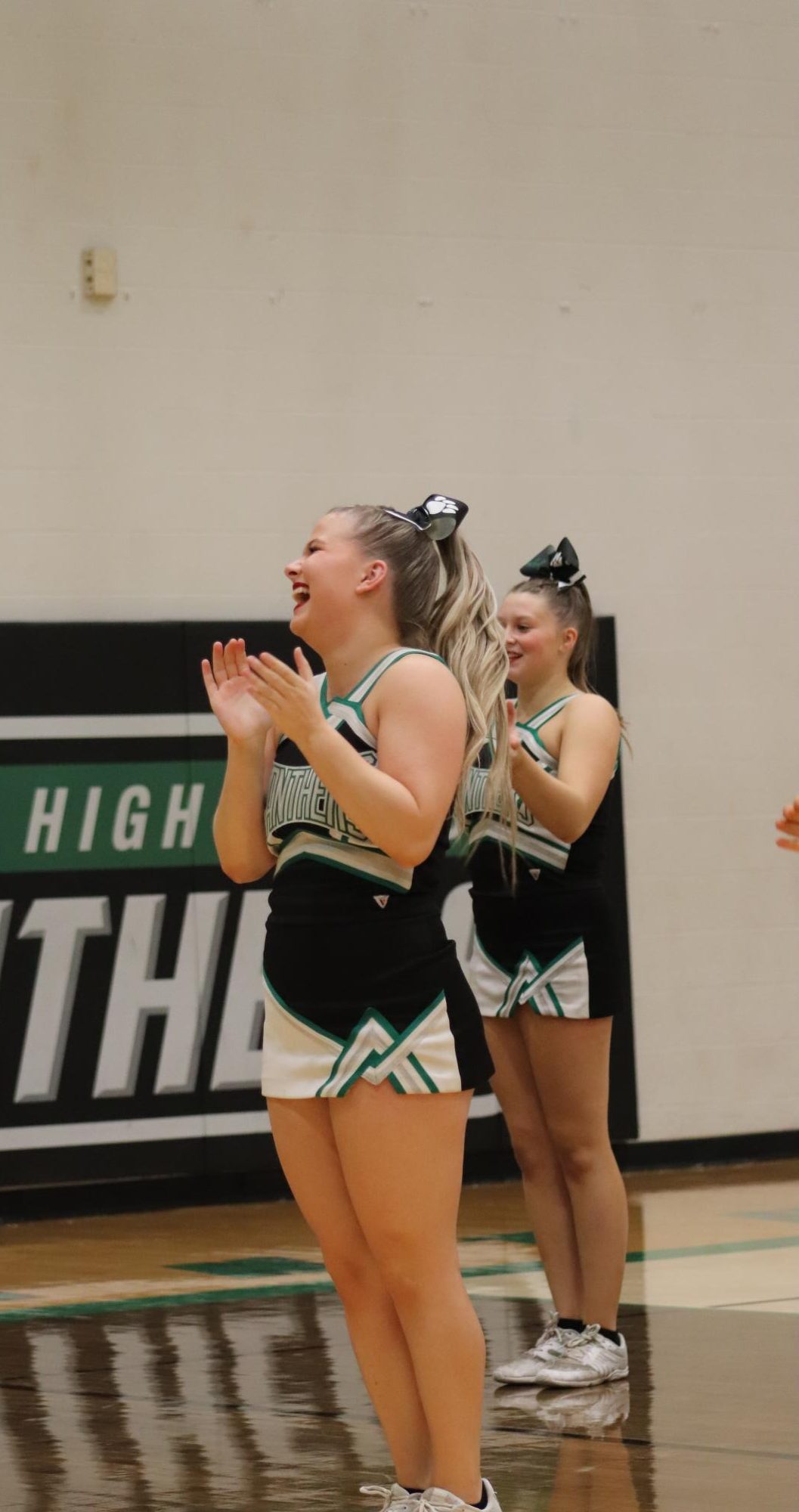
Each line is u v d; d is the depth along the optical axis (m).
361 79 19.48
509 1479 8.20
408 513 7.50
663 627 20.48
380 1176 6.71
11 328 18.20
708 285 20.77
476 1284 13.39
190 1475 8.39
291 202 19.22
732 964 20.61
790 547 21.03
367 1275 7.10
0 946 17.58
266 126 19.12
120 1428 9.31
